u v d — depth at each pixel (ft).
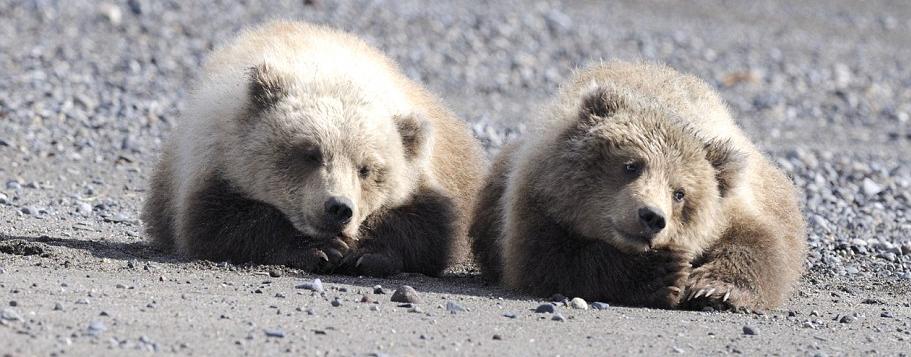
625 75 50.01
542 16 154.40
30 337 31.65
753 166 48.70
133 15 127.85
